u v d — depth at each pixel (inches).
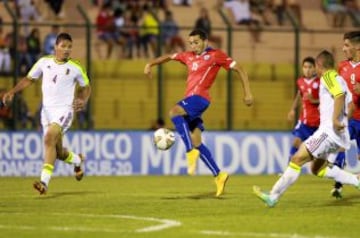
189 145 1676.9
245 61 3179.1
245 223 1289.4
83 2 3289.9
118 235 1154.0
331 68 1470.2
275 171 2755.9
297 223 1294.3
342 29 3075.8
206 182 2316.7
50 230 1201.4
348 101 1460.4
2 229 1213.1
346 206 1563.7
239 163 2731.3
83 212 1439.5
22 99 2684.5
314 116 2160.4
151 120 2994.6
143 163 2684.5
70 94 1716.3
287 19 3353.8
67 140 2623.0
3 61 2728.8
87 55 2672.2
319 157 1475.1
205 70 1699.1
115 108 2967.5
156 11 3297.2
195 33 1699.1
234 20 3405.5
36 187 1632.6
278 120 3075.8
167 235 1155.3
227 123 2780.5
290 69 3144.7
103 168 2655.0
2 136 2588.6
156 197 1758.1
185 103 1697.8
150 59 3046.3
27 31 2770.7
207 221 1314.0
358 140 1839.3
